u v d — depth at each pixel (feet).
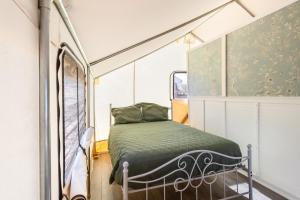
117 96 14.55
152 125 11.24
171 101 16.02
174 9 5.88
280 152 7.47
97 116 13.74
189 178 6.08
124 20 5.00
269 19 7.80
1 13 1.56
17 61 1.86
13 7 1.77
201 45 12.41
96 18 4.27
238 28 9.43
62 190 3.39
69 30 4.30
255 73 8.50
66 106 4.02
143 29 6.66
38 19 2.43
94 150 12.12
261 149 8.28
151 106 13.35
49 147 2.46
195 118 13.30
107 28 5.20
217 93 11.01
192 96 13.65
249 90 8.85
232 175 9.04
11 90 1.74
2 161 1.57
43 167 2.39
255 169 8.54
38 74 2.41
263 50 8.09
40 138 2.39
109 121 14.26
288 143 7.16
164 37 10.08
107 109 14.23
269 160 7.91
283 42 7.25
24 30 2.02
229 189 7.84
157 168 5.54
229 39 10.05
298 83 6.77
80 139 6.00
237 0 11.71
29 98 2.14
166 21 6.93
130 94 14.94
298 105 6.79
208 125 11.88
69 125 4.35
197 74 12.99
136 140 7.54
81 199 3.76
